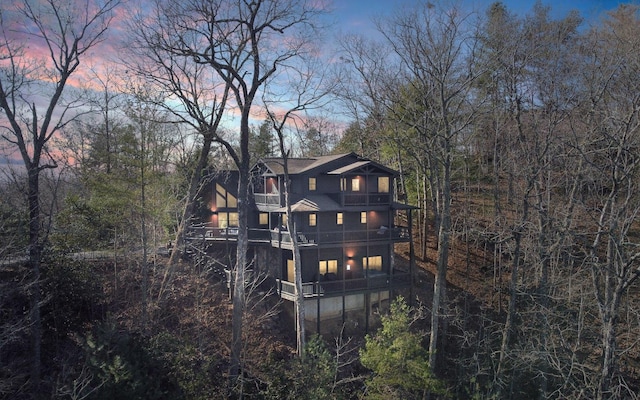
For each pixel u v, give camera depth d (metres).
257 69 21.69
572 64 20.89
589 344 19.44
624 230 14.92
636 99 14.85
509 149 24.95
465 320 22.62
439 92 21.67
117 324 18.95
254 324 22.45
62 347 18.80
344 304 25.22
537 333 20.45
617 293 14.62
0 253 16.28
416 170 32.34
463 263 29.78
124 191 20.75
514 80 21.05
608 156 16.36
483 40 22.70
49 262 19.55
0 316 17.59
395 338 18.52
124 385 15.41
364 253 28.16
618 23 24.84
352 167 26.36
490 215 29.86
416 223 35.41
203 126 22.52
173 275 23.41
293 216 26.41
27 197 18.33
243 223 21.25
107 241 23.11
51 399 14.77
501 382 19.03
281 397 18.02
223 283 26.27
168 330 20.56
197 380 17.58
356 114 30.36
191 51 20.34
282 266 26.81
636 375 19.50
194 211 32.56
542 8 23.56
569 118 18.59
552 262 22.06
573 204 20.45
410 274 26.53
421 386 17.80
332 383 19.30
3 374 16.22
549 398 19.14
